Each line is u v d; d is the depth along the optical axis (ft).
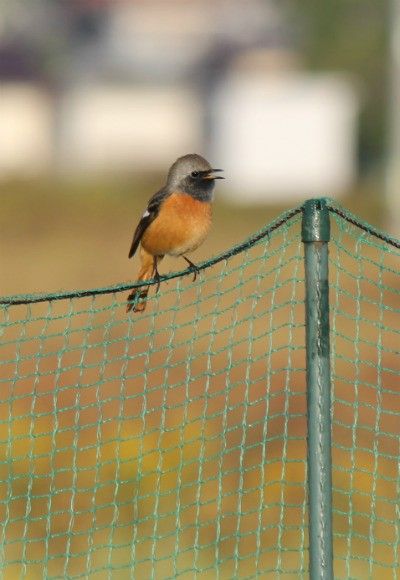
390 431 48.16
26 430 44.57
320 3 221.87
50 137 222.69
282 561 35.83
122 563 35.04
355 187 186.80
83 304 66.13
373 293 69.97
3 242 115.14
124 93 221.46
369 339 59.52
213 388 53.72
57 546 37.19
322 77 216.33
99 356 57.88
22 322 25.45
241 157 213.87
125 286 25.61
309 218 23.76
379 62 214.69
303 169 211.82
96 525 38.93
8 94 222.28
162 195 37.01
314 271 23.75
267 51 225.56
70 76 223.71
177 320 62.54
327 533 23.63
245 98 215.92
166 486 41.14
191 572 34.50
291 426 49.03
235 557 26.63
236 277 66.95
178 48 232.94
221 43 228.43
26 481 41.11
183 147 220.23
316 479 23.67
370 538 26.53
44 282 93.25
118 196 146.00
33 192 137.69
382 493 39.96
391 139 127.85
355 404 25.98
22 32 227.20
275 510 39.83
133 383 54.39
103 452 42.45
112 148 221.46
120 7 239.09
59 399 51.57
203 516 39.50
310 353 23.73
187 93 220.84
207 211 37.22
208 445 44.04
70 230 123.13
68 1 235.81
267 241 24.85
